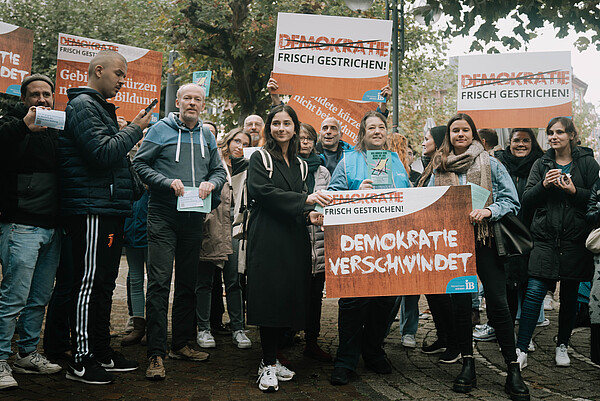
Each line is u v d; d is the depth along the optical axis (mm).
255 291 4043
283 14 5262
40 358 4254
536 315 4637
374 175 4168
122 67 4191
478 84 5727
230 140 5676
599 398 3932
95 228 4008
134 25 21000
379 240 4074
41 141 4020
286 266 4070
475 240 4105
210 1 15906
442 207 4074
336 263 4070
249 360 4855
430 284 4059
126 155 4234
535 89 5598
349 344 4277
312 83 5297
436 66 19031
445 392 4039
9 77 5109
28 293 3992
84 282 4004
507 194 4121
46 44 20297
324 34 5281
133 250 5379
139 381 4168
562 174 4465
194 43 16266
